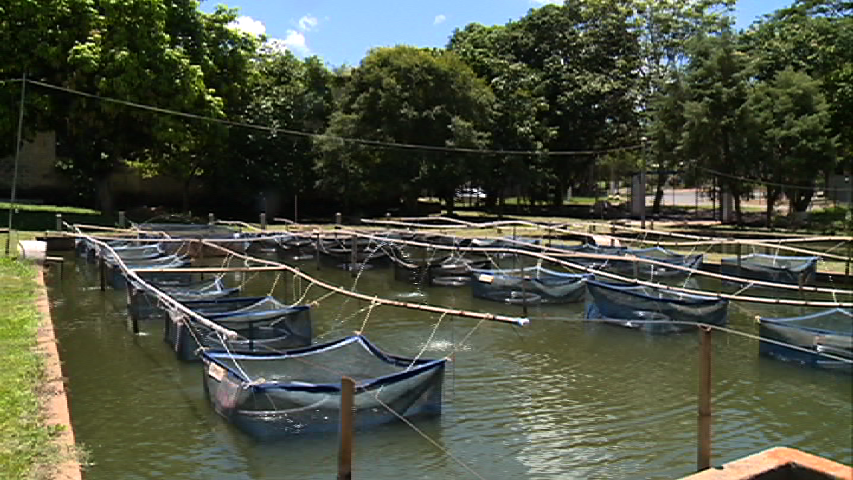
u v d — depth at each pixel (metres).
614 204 72.56
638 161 66.88
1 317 17.33
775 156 46.94
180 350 17.06
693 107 47.53
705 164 48.72
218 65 47.44
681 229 47.62
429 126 49.75
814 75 51.97
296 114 52.66
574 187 78.12
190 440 12.43
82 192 50.59
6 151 40.09
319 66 55.19
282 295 27.12
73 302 24.22
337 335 20.69
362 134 49.09
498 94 55.38
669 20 60.91
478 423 13.57
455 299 26.41
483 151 49.59
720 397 15.48
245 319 17.20
